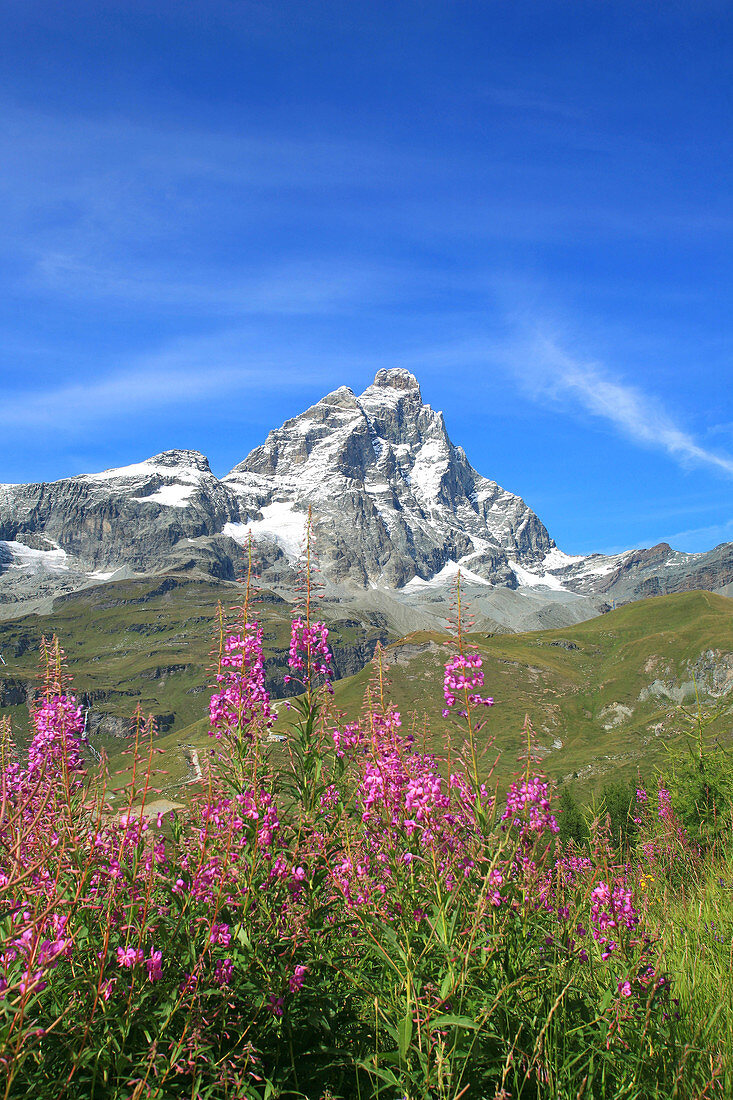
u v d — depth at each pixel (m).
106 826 5.78
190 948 5.35
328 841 6.68
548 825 6.83
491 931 5.90
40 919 4.55
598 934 6.52
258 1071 5.17
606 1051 5.57
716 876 11.44
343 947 6.59
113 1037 4.79
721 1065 5.55
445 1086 4.91
